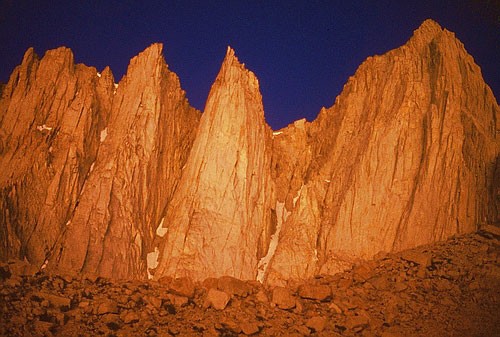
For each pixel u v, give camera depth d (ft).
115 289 46.88
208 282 49.32
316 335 43.34
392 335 43.19
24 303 42.14
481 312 46.44
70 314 42.29
